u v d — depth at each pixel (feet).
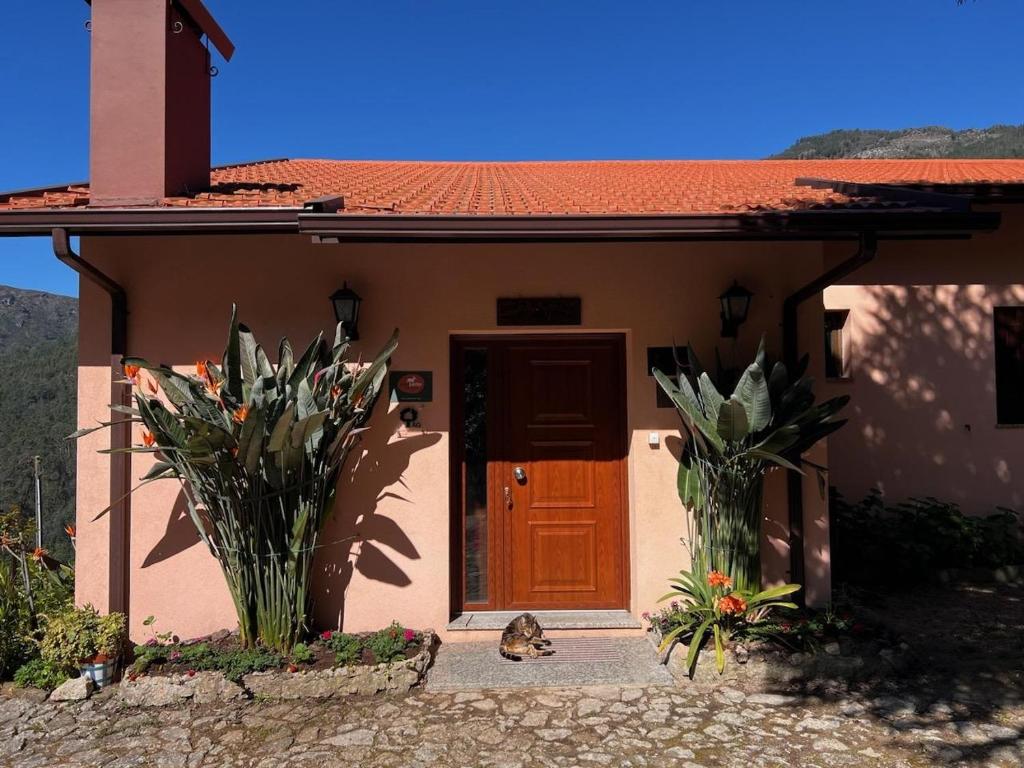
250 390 15.33
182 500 16.60
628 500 18.24
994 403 25.96
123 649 15.94
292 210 14.61
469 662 15.80
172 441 15.03
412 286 17.29
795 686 14.61
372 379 16.25
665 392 16.51
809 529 17.60
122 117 17.22
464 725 13.19
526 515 18.56
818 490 17.71
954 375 25.96
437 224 14.32
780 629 15.43
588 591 18.49
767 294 17.71
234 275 17.07
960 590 21.88
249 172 25.41
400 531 16.96
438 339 17.26
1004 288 26.00
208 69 19.90
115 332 16.51
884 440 25.82
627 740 12.59
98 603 16.40
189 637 16.46
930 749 12.14
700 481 16.44
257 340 17.06
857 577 22.56
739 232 14.66
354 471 16.96
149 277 16.92
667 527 17.43
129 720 13.64
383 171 27.99
